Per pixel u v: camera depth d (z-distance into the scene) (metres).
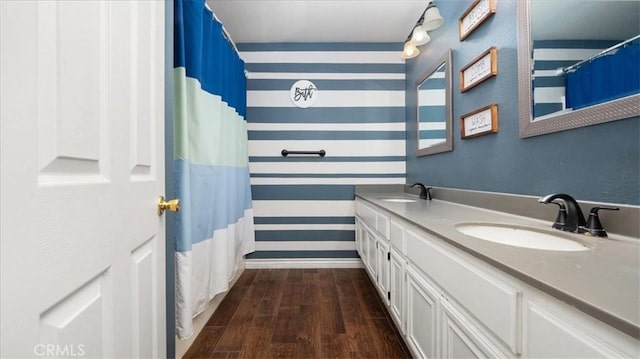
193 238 1.45
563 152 1.00
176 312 1.28
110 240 0.61
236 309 1.90
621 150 0.82
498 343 0.65
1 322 0.37
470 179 1.61
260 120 2.71
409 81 2.63
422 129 2.31
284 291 2.21
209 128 1.60
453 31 1.78
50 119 0.45
